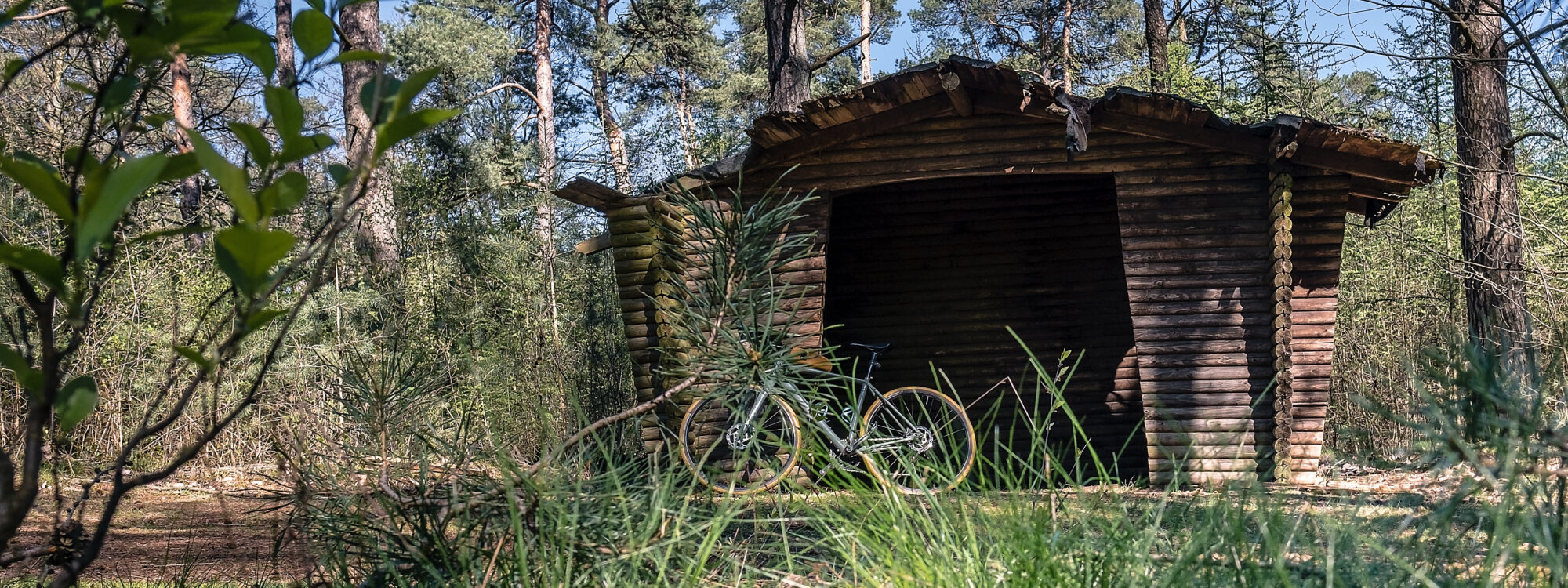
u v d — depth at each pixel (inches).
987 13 1230.9
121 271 378.0
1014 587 80.0
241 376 359.6
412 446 91.5
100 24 45.9
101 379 363.3
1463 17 378.9
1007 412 474.0
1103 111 323.6
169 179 45.3
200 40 45.4
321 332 407.2
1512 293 412.5
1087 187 453.7
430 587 83.8
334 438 93.0
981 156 338.3
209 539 210.5
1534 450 68.0
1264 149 323.6
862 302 482.6
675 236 92.4
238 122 44.7
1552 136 397.7
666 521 85.9
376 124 45.2
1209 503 82.4
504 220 592.1
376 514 85.9
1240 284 329.7
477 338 453.4
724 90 1293.1
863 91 316.5
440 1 1165.7
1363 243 539.2
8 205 222.4
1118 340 467.8
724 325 89.4
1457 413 70.2
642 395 348.5
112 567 176.9
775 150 340.8
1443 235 515.2
